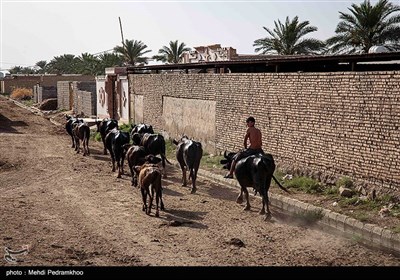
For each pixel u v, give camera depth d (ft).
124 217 40.60
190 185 53.83
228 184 54.13
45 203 45.37
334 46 114.01
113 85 124.67
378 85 41.81
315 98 49.11
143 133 66.23
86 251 32.04
